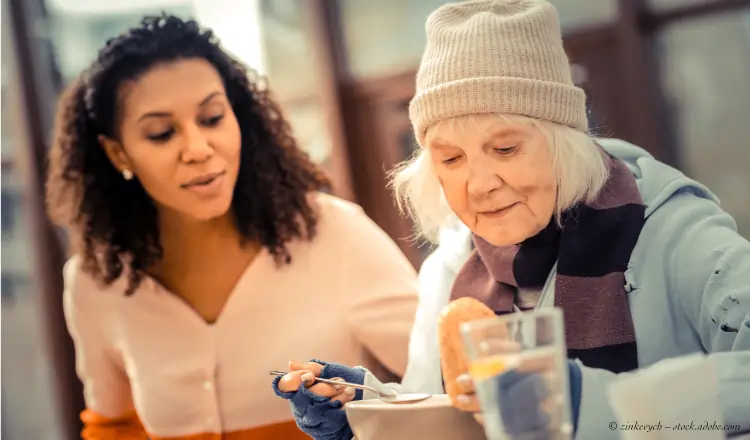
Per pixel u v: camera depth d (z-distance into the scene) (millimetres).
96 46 3178
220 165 1385
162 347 1503
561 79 985
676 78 2514
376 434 839
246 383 1459
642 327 971
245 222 1471
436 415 820
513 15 1010
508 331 667
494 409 666
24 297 3299
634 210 1012
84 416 1682
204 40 1425
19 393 3279
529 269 1050
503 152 953
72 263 1632
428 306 1201
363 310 1473
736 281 899
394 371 1486
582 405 818
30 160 3213
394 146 3074
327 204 1559
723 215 997
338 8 3084
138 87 1368
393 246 1572
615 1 2551
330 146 3117
